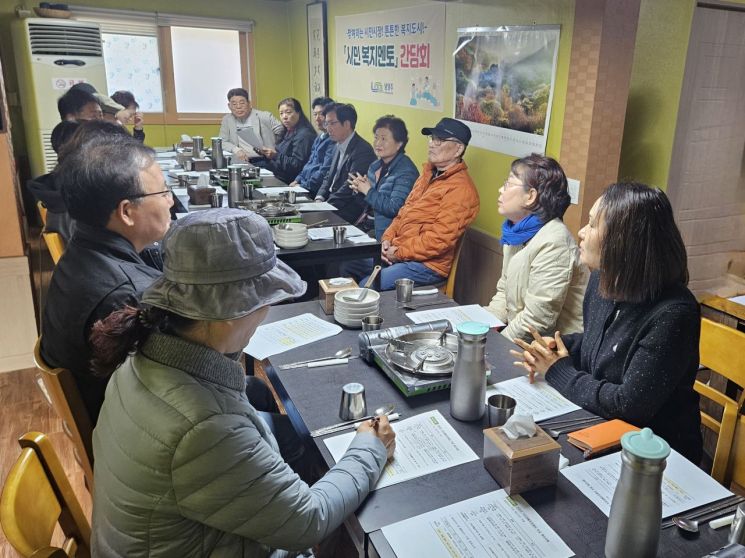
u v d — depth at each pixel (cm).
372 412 136
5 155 281
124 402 94
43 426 255
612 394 136
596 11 253
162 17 603
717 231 329
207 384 94
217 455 89
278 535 95
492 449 112
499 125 334
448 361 151
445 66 383
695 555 95
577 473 115
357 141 430
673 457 121
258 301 93
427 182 323
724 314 244
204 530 95
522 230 220
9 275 295
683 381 142
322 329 182
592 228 146
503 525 101
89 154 150
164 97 629
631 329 144
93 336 94
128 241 159
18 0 527
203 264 90
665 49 279
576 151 275
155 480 89
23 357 308
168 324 96
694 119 295
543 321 205
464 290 388
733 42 293
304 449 165
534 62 298
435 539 98
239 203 329
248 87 670
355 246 284
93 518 103
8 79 528
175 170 462
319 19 576
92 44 506
